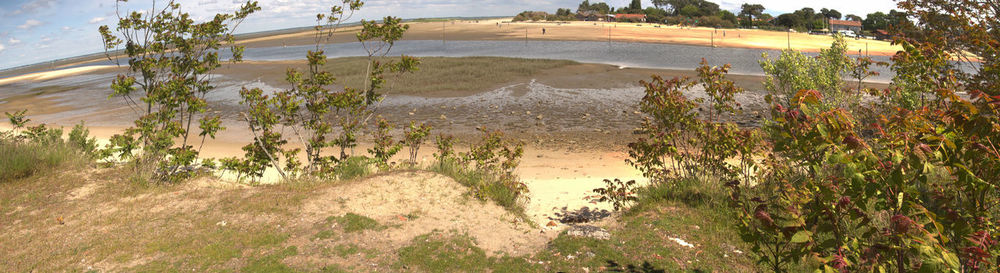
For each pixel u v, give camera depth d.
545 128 21.66
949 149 2.98
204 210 8.06
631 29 114.50
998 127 2.74
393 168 11.41
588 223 8.59
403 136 20.20
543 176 14.12
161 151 10.40
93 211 7.98
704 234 6.68
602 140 19.06
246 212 7.94
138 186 9.39
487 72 41.47
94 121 26.39
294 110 11.26
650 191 8.83
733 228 6.63
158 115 10.66
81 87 45.78
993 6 7.10
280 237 6.91
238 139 20.50
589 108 26.28
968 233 2.87
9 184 9.22
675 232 6.82
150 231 7.12
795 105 3.21
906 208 2.94
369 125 22.91
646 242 6.52
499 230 7.48
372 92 12.26
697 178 8.91
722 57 58.75
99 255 6.28
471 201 8.86
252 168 11.03
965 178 2.86
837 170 6.02
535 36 99.81
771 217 3.90
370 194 8.81
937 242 2.64
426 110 27.05
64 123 26.09
